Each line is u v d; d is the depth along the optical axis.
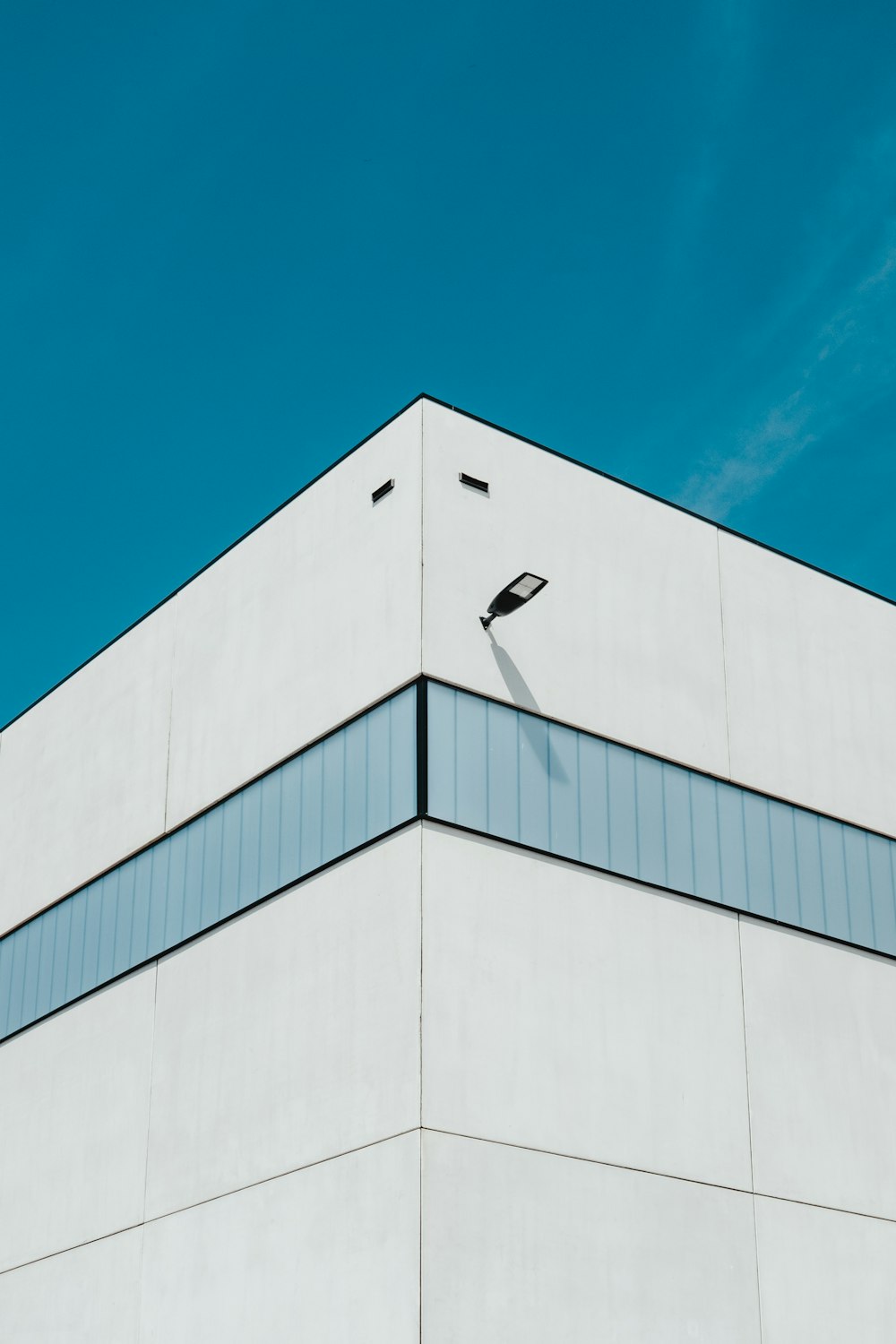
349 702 29.31
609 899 28.73
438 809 27.31
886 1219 29.95
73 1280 31.50
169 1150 30.20
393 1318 24.48
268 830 30.44
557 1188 26.12
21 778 38.66
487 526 29.58
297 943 28.80
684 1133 27.97
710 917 29.97
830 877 32.09
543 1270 25.48
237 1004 29.78
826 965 31.25
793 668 33.19
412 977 26.23
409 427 29.70
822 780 32.78
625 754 30.05
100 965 33.91
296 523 31.92
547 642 29.67
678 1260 27.02
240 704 32.09
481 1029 26.38
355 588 29.94
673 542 32.19
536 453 30.78
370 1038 26.62
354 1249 25.56
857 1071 30.78
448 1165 25.19
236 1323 27.36
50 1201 32.91
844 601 34.69
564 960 27.73
